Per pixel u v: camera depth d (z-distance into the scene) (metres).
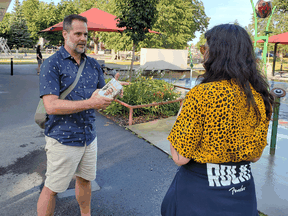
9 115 5.92
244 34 1.16
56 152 1.87
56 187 1.91
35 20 26.47
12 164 3.55
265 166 3.67
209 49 1.21
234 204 1.20
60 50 1.88
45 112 1.88
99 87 2.17
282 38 16.38
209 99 1.12
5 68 16.73
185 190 1.27
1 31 45.88
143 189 3.02
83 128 1.93
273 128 4.04
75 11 26.62
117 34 25.48
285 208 2.65
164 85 7.42
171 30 28.11
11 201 2.68
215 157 1.17
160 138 4.74
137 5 8.80
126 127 5.38
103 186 3.06
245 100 1.15
